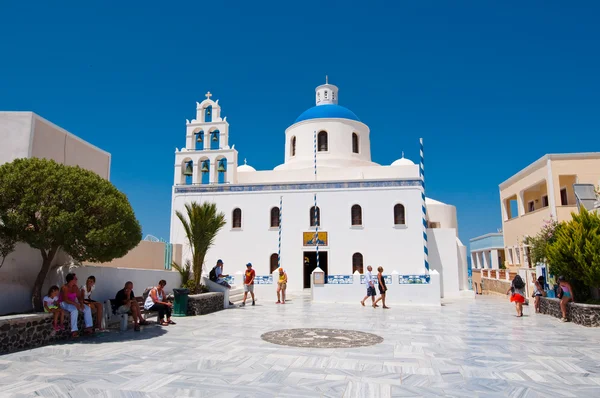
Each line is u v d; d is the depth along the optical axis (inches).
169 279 681.0
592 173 869.8
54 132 522.9
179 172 1103.6
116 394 234.7
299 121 1302.9
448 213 1198.9
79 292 415.5
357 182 1039.6
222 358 319.9
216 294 660.1
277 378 266.2
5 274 405.7
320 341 390.6
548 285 761.0
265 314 608.4
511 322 541.3
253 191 1067.3
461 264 1098.1
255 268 1036.5
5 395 232.1
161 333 435.5
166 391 239.9
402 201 1018.1
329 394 236.1
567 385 256.4
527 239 821.2
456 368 294.4
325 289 821.2
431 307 743.7
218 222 696.4
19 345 347.3
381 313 633.0
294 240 1034.1
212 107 1134.4
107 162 645.3
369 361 312.7
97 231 379.9
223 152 1097.4
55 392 237.5
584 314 505.7
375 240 1012.5
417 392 240.8
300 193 1051.3
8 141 476.7
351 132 1261.1
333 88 1400.1
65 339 394.6
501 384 257.1
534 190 1078.4
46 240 371.6
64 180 382.0
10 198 367.2
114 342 383.9
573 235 549.6
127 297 460.4
